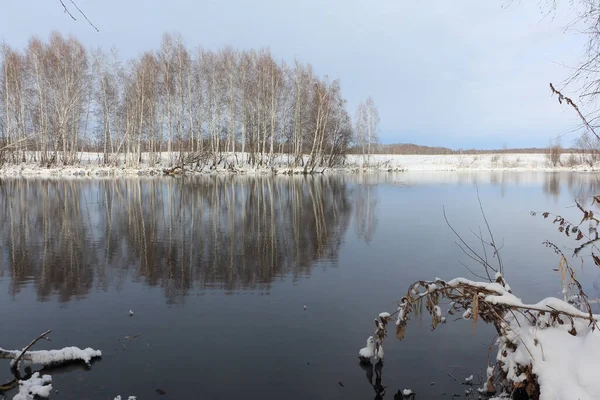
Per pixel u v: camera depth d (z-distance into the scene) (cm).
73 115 3450
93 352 426
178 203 1684
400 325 391
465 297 370
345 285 656
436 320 379
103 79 3600
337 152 4516
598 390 264
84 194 1977
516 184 2712
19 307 566
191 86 3691
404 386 372
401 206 1631
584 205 1557
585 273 717
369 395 358
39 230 1112
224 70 3731
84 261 804
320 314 537
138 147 3638
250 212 1455
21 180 2775
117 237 1023
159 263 790
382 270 743
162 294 618
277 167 3850
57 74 3269
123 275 714
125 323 509
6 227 1155
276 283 670
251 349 439
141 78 3500
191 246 930
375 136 5038
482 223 1238
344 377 386
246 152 4366
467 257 838
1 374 395
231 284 662
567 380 285
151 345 450
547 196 1934
